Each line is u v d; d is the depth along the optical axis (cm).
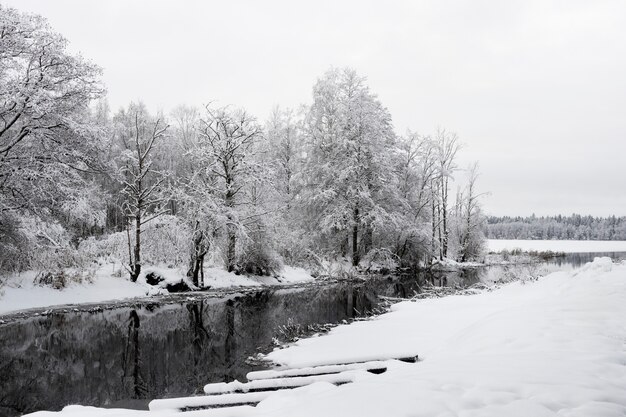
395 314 1527
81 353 1180
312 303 1984
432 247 3731
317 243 3322
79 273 1978
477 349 735
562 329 734
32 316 1567
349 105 3388
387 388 450
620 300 902
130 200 2612
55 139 1895
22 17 1784
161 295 2089
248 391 802
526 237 14038
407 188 3862
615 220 14425
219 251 2616
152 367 1054
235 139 2603
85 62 1936
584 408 385
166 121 4609
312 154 3459
